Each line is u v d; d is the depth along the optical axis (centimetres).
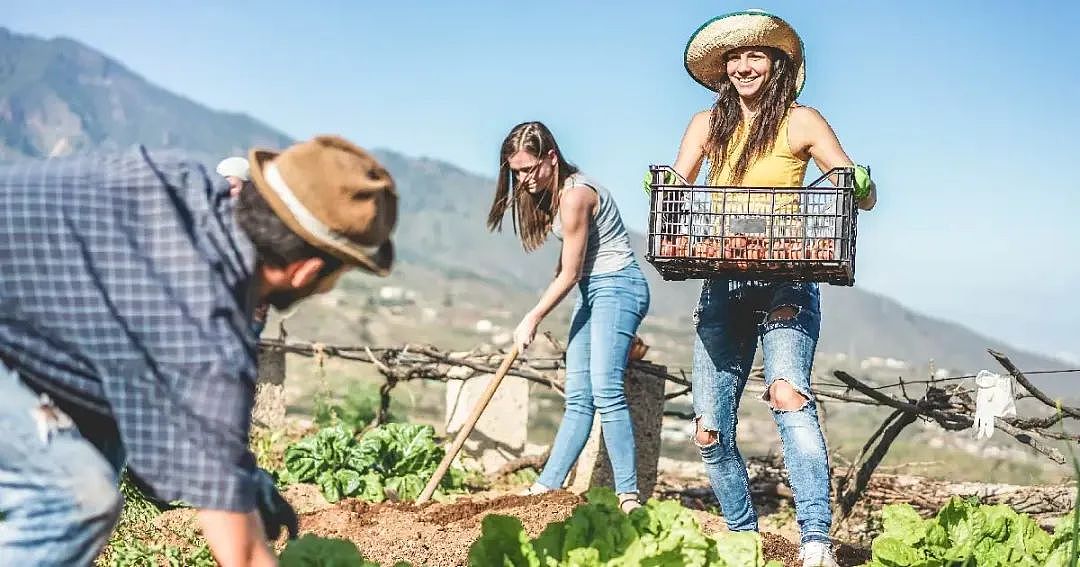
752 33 519
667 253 506
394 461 828
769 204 503
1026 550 450
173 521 601
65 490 285
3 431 283
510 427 953
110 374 276
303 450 812
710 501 930
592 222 664
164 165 289
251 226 283
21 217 277
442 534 589
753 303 539
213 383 273
